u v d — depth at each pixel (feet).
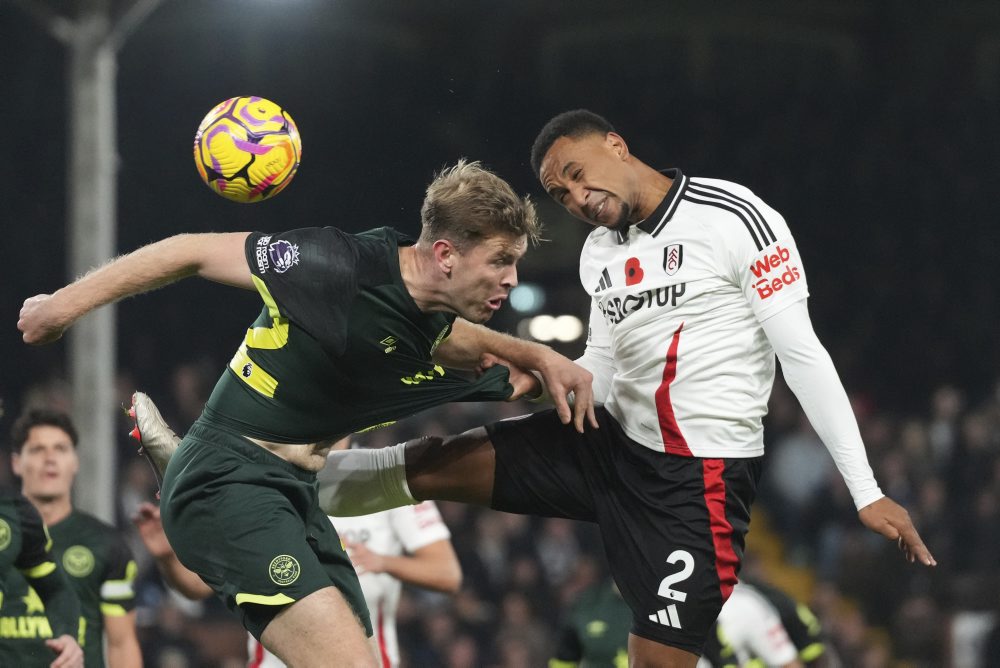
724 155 224.74
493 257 48.80
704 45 230.27
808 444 169.99
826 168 225.76
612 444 57.47
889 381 205.05
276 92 208.23
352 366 49.96
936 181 226.17
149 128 203.51
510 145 212.84
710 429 55.21
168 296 193.98
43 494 76.28
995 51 235.61
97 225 109.60
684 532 55.42
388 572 73.67
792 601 84.79
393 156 207.62
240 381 50.78
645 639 56.13
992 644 134.41
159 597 136.56
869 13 233.55
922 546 51.26
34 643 71.00
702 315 54.60
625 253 55.77
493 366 55.77
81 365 107.34
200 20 206.59
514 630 136.67
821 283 216.33
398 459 58.70
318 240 49.21
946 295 217.36
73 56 110.42
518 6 222.69
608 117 224.33
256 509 49.80
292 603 48.80
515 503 58.80
